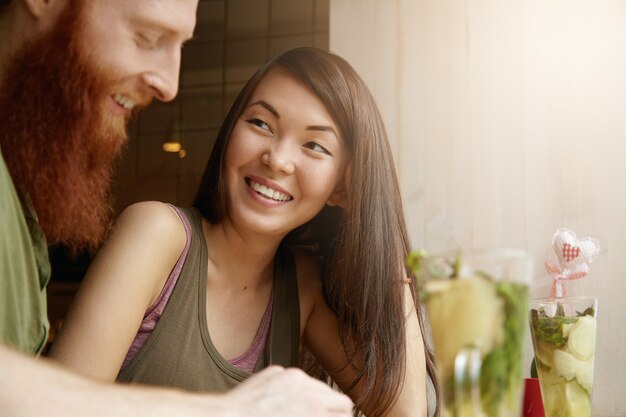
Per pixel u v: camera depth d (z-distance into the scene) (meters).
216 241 1.37
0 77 0.94
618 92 2.25
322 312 1.55
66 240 1.04
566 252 1.87
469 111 2.33
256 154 1.32
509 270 0.64
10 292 0.83
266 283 1.46
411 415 1.43
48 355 1.12
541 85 2.30
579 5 2.30
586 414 1.07
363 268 1.40
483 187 2.29
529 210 2.26
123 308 1.18
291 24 3.40
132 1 0.96
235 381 1.33
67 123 0.95
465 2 2.38
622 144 2.23
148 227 1.28
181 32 1.01
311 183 1.34
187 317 1.30
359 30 2.45
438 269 0.66
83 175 1.00
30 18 0.93
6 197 0.83
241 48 3.50
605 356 2.14
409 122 2.37
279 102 1.33
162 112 3.69
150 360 1.27
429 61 2.38
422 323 1.54
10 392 0.58
